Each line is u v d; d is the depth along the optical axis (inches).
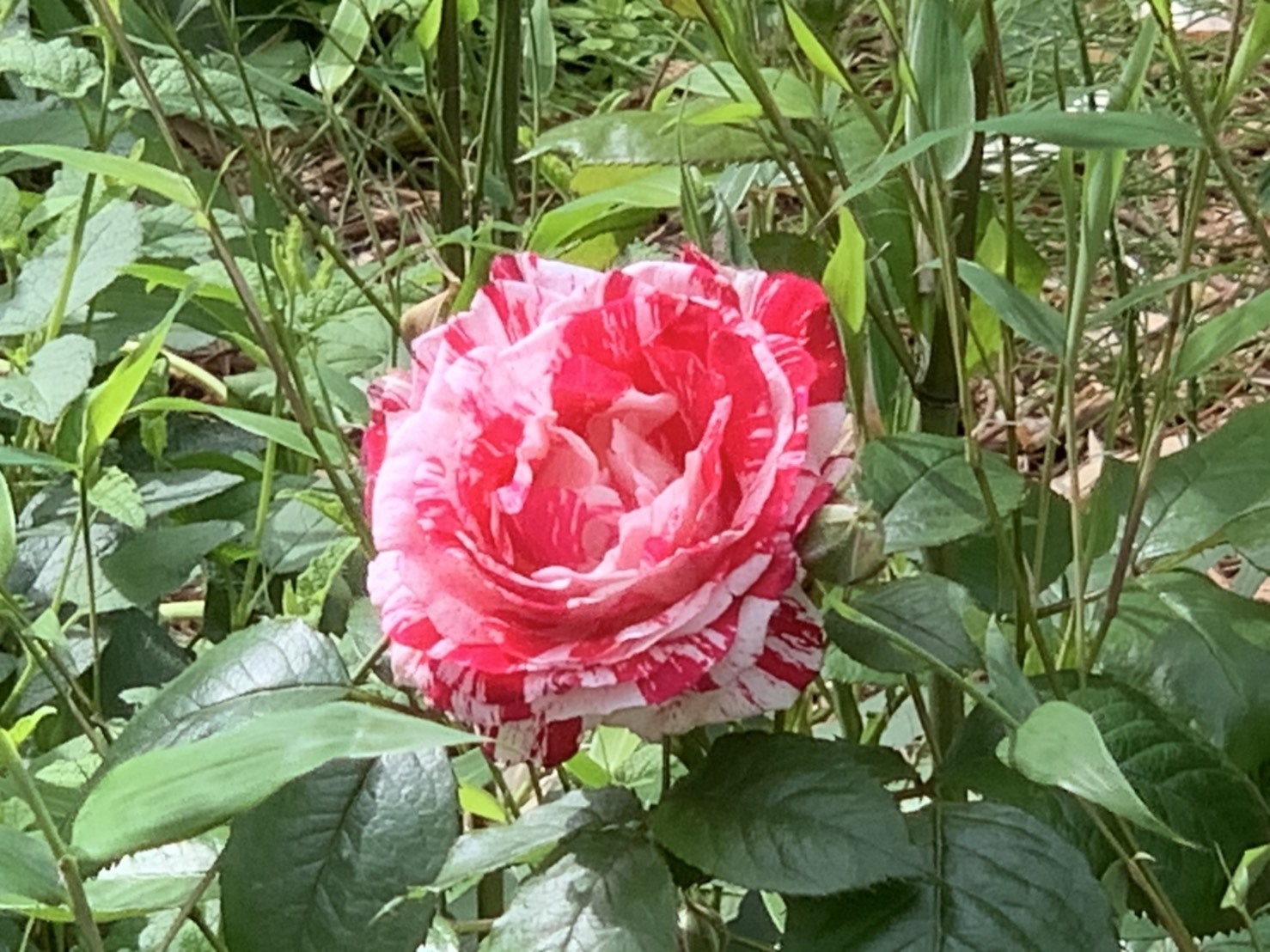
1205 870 16.6
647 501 14.0
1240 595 20.5
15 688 21.8
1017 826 15.4
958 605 16.2
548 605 13.5
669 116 20.4
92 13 23.5
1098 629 18.9
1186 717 18.2
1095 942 14.6
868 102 18.4
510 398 14.2
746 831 14.6
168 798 10.9
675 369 14.2
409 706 16.7
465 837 15.6
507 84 25.6
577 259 22.4
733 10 17.5
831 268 17.0
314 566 19.2
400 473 14.3
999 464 17.6
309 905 14.8
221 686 16.1
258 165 23.4
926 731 18.5
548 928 14.4
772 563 13.8
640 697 13.3
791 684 14.2
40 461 16.6
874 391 20.9
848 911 14.9
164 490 25.5
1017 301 15.7
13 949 18.8
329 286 24.2
